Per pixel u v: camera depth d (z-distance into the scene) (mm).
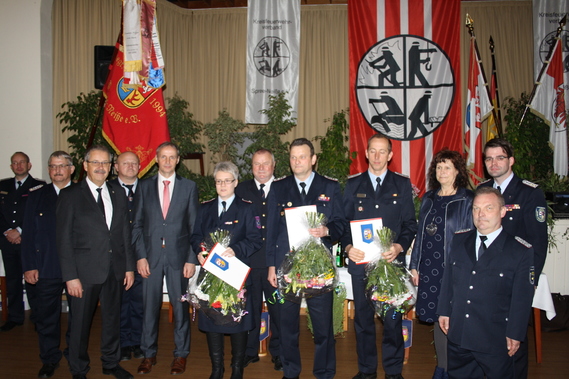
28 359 3447
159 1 6414
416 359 3465
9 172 5148
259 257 3156
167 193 3188
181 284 3158
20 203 4125
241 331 2846
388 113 5809
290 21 6223
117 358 3074
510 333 2166
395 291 2650
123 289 3207
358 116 5848
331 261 2715
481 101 5203
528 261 2180
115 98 4492
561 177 5340
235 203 2971
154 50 4492
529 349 3646
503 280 2221
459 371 2426
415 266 2854
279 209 2895
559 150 5371
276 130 5562
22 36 5152
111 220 2973
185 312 3203
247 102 6277
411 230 2877
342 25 6750
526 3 6613
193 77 6957
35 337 3924
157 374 3156
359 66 5836
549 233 4031
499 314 2232
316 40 6789
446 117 5766
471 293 2279
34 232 3154
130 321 3543
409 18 5770
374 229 2750
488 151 2791
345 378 3104
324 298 2783
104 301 2984
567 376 3160
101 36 5840
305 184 2914
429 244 2781
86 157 2924
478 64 5191
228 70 6938
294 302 2766
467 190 2754
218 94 6961
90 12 5766
